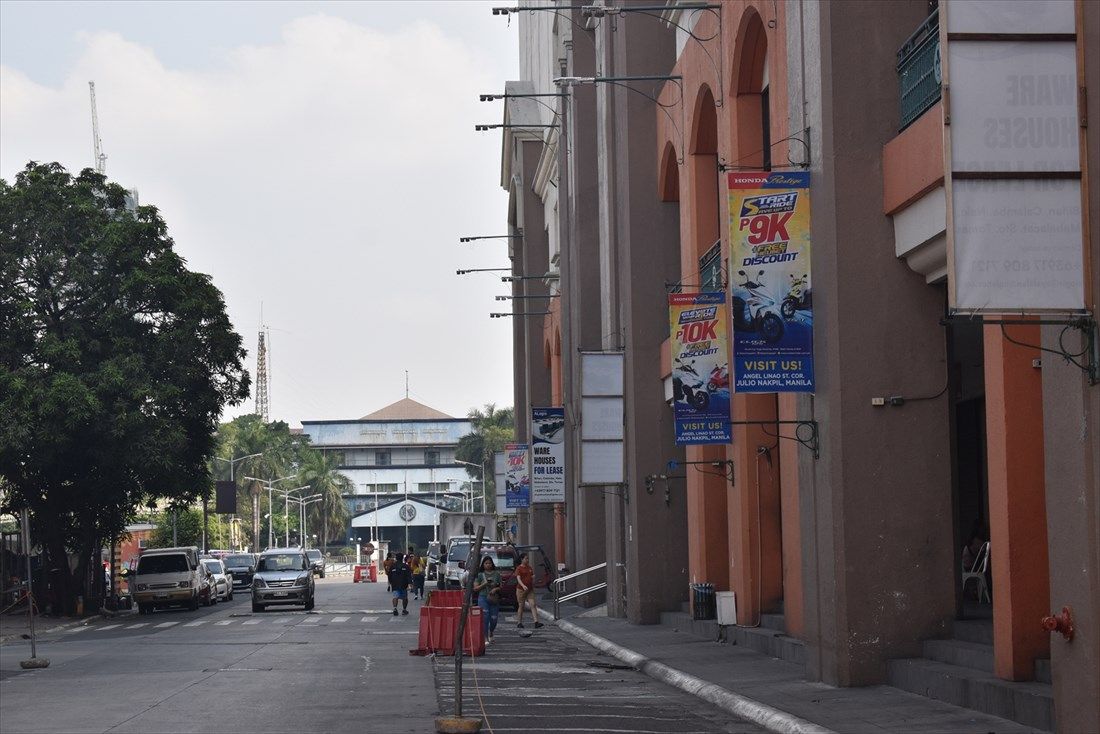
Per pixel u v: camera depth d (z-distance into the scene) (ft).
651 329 123.95
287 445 595.47
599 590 163.63
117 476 172.65
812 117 68.33
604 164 141.59
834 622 64.85
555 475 164.86
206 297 174.91
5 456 161.17
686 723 56.03
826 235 66.28
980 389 91.91
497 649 100.48
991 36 41.06
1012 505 53.26
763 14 81.87
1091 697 41.65
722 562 105.70
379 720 56.39
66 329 168.25
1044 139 40.93
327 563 533.14
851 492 64.75
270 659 91.09
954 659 60.59
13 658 97.45
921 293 65.67
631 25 124.57
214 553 290.76
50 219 166.91
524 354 248.52
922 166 60.54
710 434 92.02
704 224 106.52
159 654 98.02
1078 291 40.73
